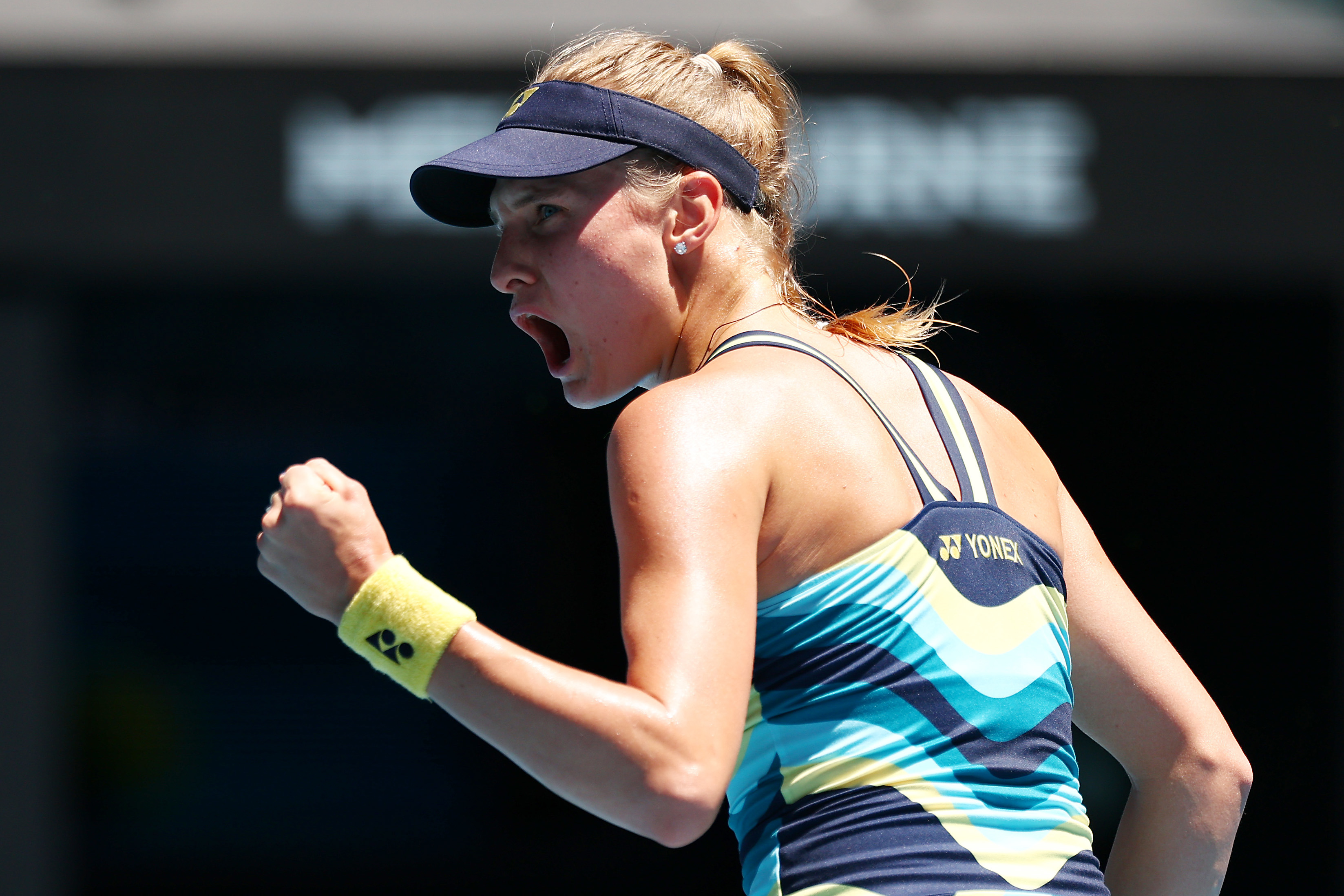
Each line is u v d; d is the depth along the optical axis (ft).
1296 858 80.94
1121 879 20.02
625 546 15.39
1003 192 70.23
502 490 88.79
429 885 83.30
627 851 84.89
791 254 21.66
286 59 68.80
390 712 86.84
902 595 15.85
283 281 78.59
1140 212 70.59
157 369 85.66
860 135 69.77
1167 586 86.69
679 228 18.63
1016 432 19.67
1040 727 16.42
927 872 15.02
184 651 85.76
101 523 85.05
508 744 14.55
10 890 77.77
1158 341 87.20
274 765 85.87
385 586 15.16
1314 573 84.02
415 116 69.10
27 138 68.74
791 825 15.65
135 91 68.90
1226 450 86.63
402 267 71.56
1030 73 69.97
